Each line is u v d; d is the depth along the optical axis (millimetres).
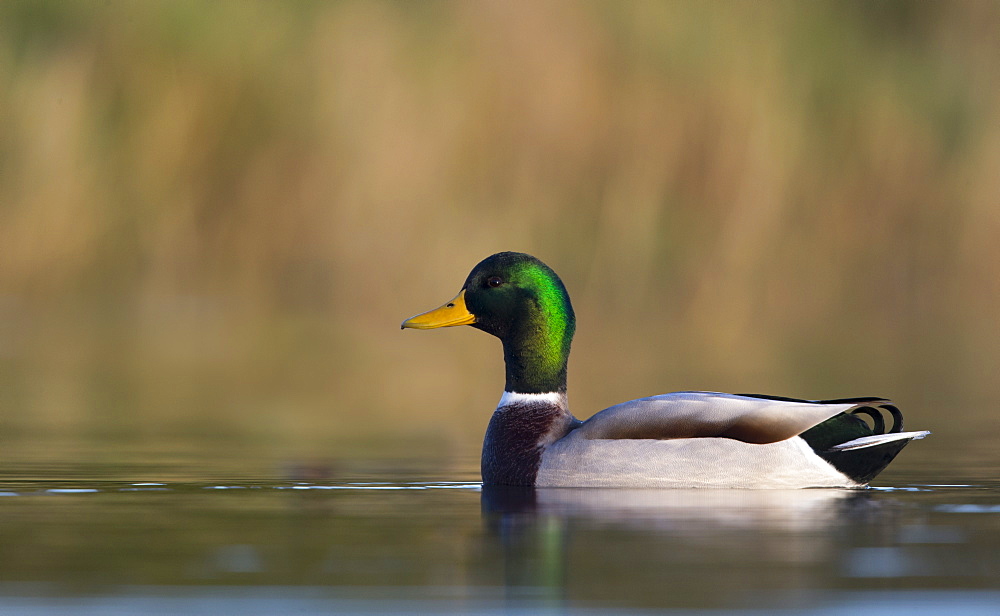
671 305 20500
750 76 20984
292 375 17047
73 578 5504
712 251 20656
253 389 15633
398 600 5129
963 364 17688
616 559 5855
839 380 15508
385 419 12906
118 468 9242
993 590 5242
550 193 20344
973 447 10312
